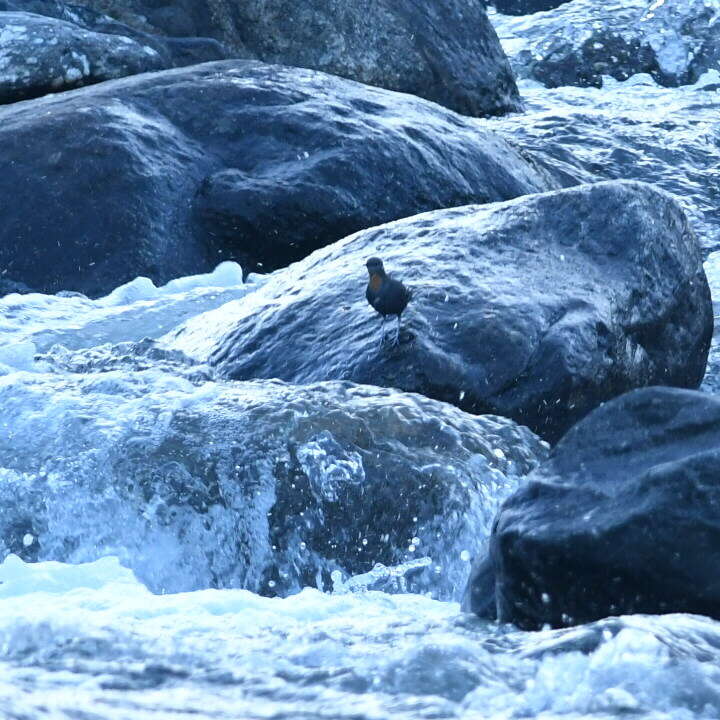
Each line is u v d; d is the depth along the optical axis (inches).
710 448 660.1
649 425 689.6
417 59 2972.4
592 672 523.2
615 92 3595.0
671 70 3853.3
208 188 1978.3
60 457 1028.5
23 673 533.6
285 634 620.4
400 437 1061.1
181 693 516.4
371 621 652.1
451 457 1061.1
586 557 629.6
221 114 2075.5
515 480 1083.9
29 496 1013.2
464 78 3038.9
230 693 519.8
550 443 1241.4
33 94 2400.3
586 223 1412.4
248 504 1008.9
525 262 1359.5
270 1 2822.3
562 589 641.0
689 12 3934.5
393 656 546.9
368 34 2915.8
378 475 1022.4
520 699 509.4
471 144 2176.4
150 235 1921.8
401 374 1208.2
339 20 2876.5
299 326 1312.7
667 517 624.4
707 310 1491.1
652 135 2839.6
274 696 517.3
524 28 3996.1
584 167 2647.6
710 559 617.3
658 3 3973.9
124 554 995.9
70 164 1943.9
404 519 1015.6
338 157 2011.6
